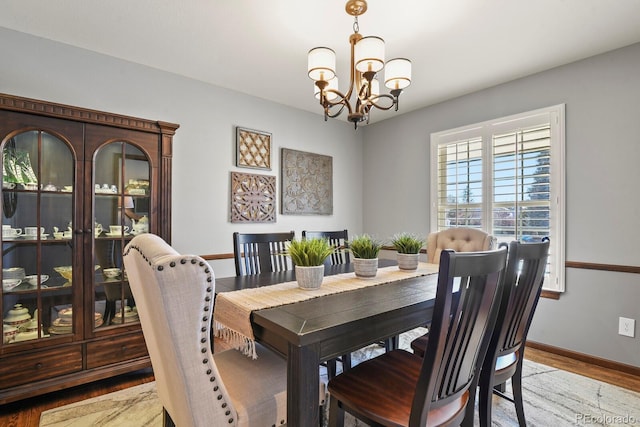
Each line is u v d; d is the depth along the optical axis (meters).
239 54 2.46
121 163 2.26
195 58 2.52
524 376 2.27
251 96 3.25
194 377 0.95
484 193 3.05
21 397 1.86
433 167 3.47
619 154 2.34
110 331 2.17
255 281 1.78
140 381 2.24
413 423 1.00
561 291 2.59
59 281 2.03
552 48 2.35
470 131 3.17
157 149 2.38
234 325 1.32
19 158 1.90
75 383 2.03
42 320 1.98
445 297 0.93
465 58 2.49
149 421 1.78
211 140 2.98
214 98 3.00
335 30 2.14
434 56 2.46
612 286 2.37
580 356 2.50
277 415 1.16
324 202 3.85
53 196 2.02
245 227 3.21
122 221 2.25
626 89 2.31
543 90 2.70
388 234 3.95
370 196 4.17
